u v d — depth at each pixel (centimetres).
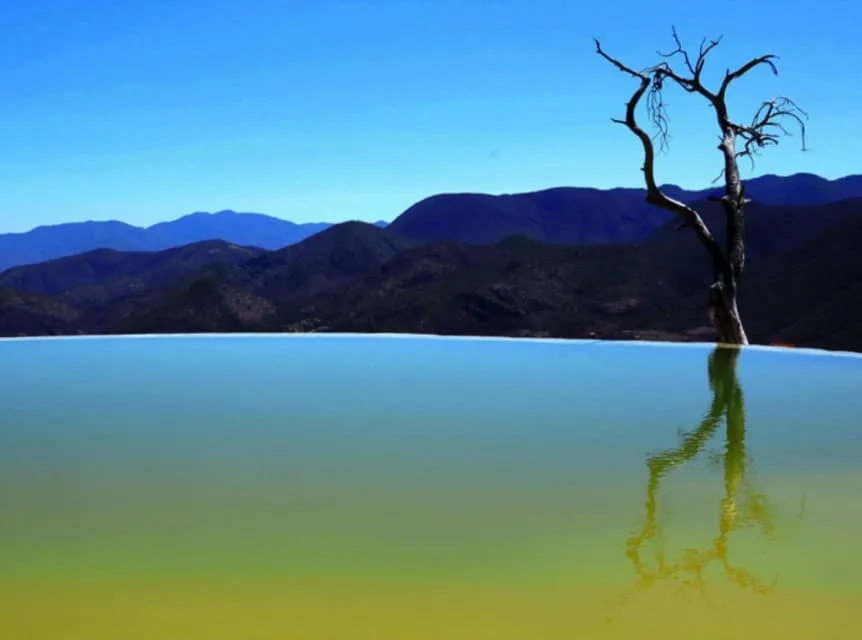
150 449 260
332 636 122
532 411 336
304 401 370
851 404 360
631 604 133
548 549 159
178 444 267
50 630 125
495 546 162
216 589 140
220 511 188
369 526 175
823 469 226
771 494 199
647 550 158
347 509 188
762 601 135
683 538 165
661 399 374
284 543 164
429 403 366
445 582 142
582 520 179
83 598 137
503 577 145
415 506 191
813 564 150
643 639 120
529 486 207
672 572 146
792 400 368
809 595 136
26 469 233
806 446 261
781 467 229
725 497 196
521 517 180
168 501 197
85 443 271
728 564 150
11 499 200
